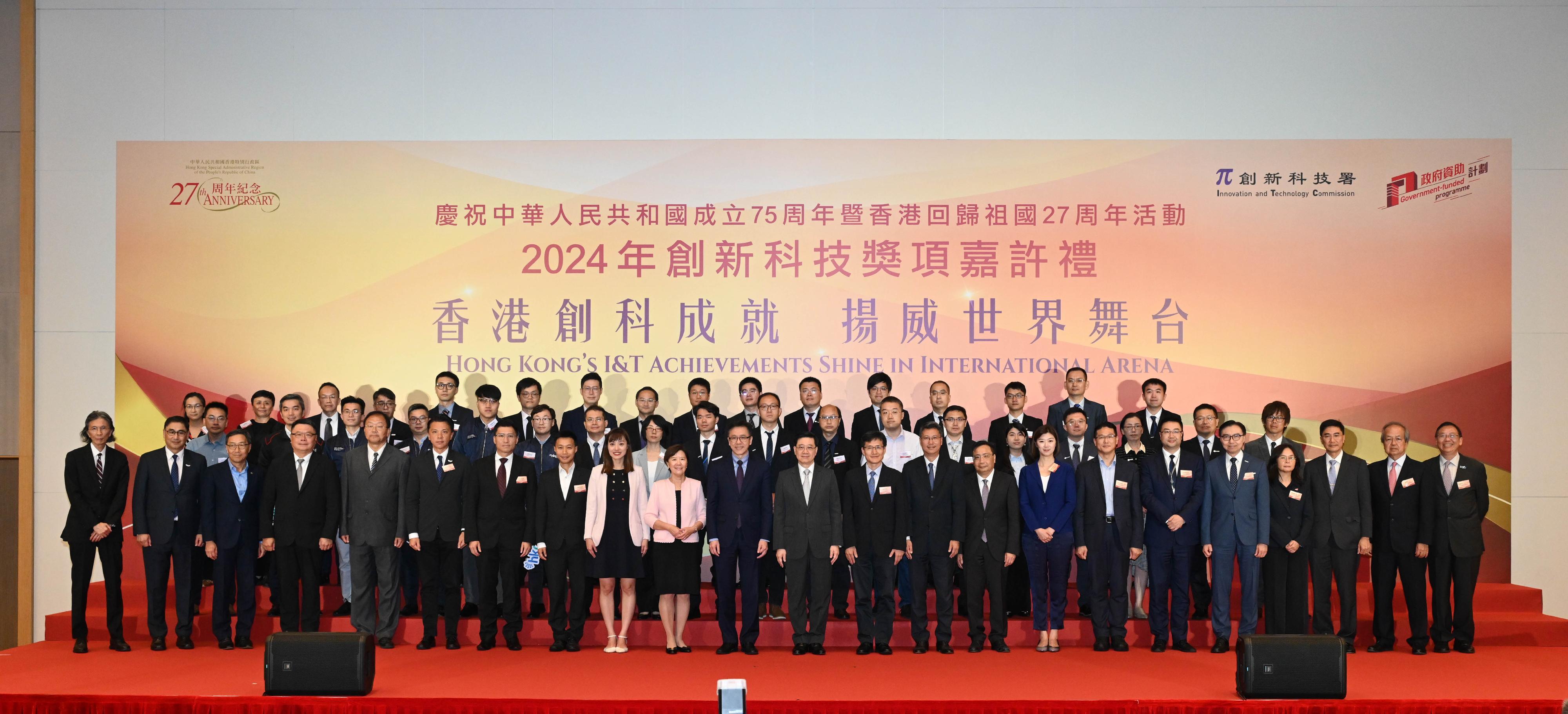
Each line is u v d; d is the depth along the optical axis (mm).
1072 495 6227
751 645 6227
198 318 7648
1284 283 7621
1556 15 7621
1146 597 6742
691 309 7750
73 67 7707
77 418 7637
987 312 7699
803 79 7742
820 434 6848
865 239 7730
